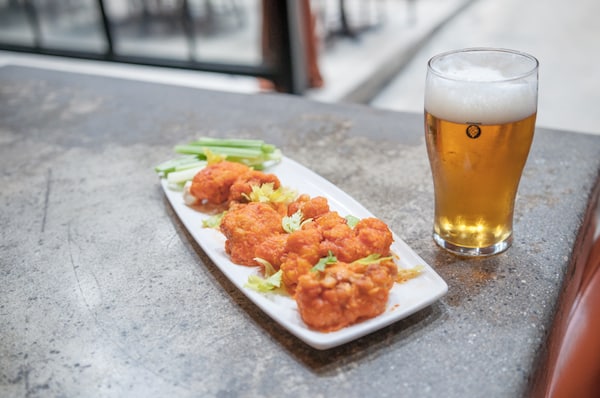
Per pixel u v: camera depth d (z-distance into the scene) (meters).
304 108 1.07
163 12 3.53
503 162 0.61
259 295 0.60
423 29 3.71
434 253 0.68
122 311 0.63
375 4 4.17
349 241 0.60
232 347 0.58
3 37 3.35
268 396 0.53
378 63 3.10
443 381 0.54
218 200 0.75
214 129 1.01
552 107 2.75
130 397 0.54
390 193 0.80
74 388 0.55
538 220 0.73
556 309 0.61
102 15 2.80
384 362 0.56
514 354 0.56
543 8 4.35
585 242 0.76
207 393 0.54
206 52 2.98
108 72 3.08
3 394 0.55
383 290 0.57
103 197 0.84
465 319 0.59
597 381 0.72
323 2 3.79
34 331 0.62
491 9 4.41
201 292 0.65
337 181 0.83
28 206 0.83
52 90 1.24
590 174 0.82
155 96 1.17
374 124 0.99
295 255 0.60
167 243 0.73
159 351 0.58
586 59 3.29
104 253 0.72
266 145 0.85
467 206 0.64
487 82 0.58
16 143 1.01
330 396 0.53
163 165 0.83
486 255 0.67
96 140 1.00
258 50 2.91
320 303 0.55
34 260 0.72
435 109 0.61
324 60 3.18
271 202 0.71
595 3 4.35
